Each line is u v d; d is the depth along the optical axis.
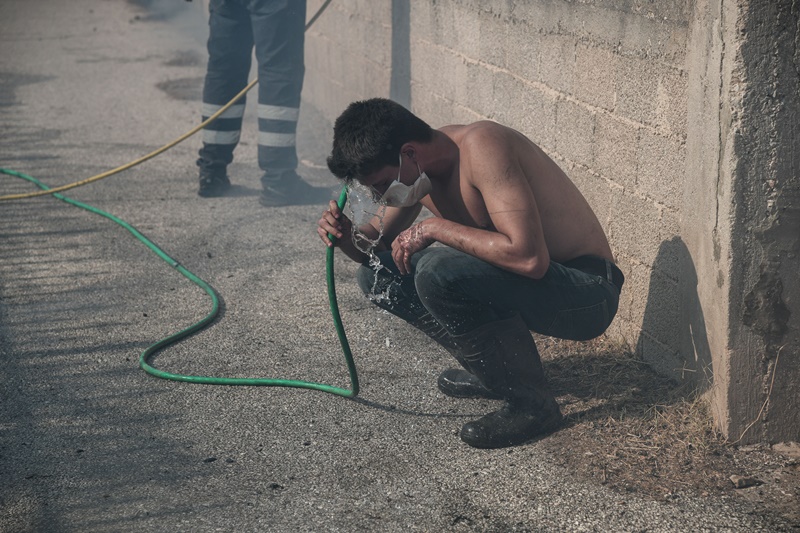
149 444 3.47
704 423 3.35
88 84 10.54
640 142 3.74
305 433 3.50
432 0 6.08
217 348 4.32
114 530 2.93
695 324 3.42
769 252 3.08
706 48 3.12
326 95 8.87
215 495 3.11
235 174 7.25
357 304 4.78
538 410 3.34
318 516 2.96
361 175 3.06
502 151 3.03
